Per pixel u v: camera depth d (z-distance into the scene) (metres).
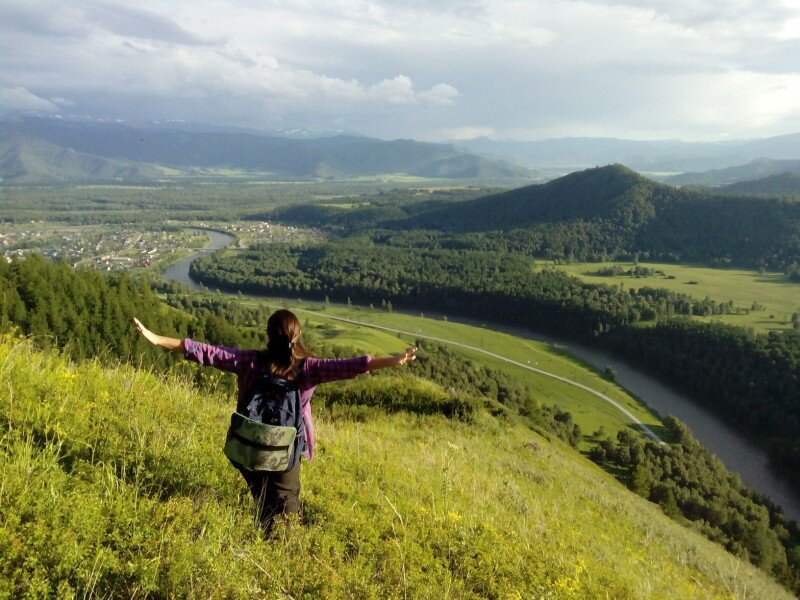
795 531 54.72
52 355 6.99
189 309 121.38
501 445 17.89
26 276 31.89
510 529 7.08
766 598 11.66
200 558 3.56
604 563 8.02
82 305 33.81
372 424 15.76
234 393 9.83
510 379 94.19
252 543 4.06
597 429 78.19
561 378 101.12
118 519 3.67
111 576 3.25
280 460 3.89
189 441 5.46
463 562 5.24
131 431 5.17
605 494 16.97
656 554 11.12
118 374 7.46
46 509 3.47
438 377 73.75
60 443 4.21
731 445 81.50
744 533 40.78
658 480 55.78
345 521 5.08
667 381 107.38
